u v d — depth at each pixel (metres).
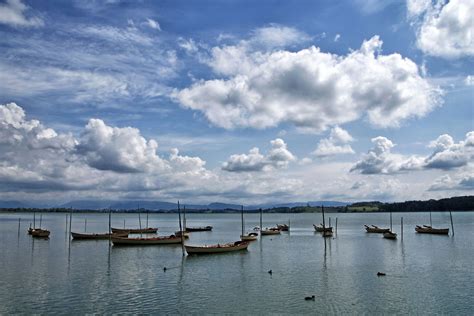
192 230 183.88
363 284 56.97
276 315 43.09
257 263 76.56
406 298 49.31
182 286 56.09
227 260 80.50
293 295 50.88
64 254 89.44
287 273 65.69
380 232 160.00
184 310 44.81
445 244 112.56
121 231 162.00
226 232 180.00
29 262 77.25
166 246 105.81
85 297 49.91
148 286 56.06
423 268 70.06
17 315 42.81
